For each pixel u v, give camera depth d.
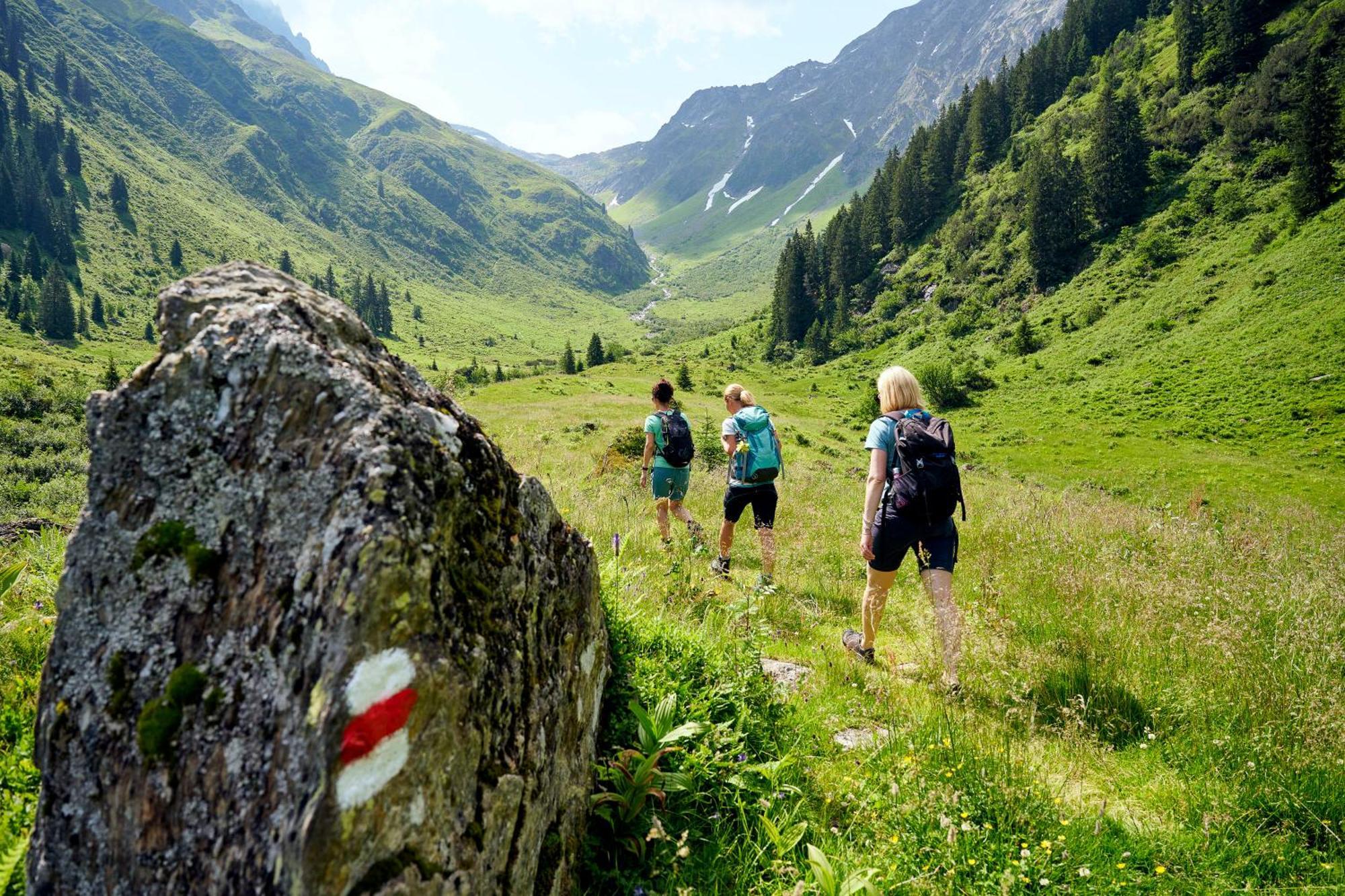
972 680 4.42
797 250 173.12
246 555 1.76
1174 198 122.75
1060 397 82.88
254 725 1.60
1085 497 14.43
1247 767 3.36
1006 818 2.97
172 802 1.60
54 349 170.12
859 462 52.34
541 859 2.19
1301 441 57.62
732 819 3.00
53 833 1.67
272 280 2.29
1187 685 4.21
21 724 2.67
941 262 158.50
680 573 5.70
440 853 1.66
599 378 108.19
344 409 1.86
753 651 4.20
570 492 10.39
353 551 1.63
